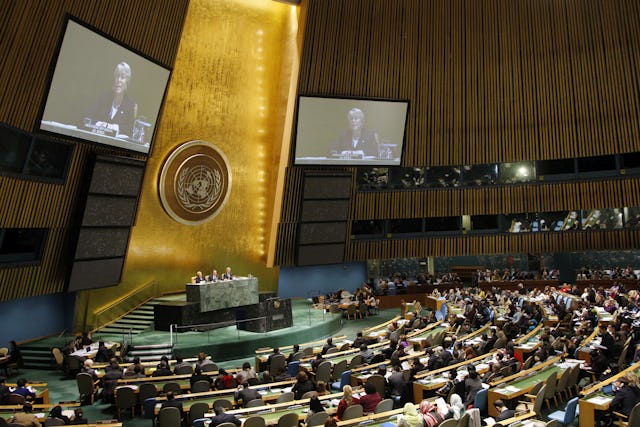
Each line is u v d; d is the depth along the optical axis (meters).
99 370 13.27
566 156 23.67
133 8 15.63
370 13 22.12
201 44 20.52
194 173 20.86
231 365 15.20
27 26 12.78
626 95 22.62
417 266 27.08
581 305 17.58
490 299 20.14
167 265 20.41
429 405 8.07
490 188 24.59
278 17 22.55
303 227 22.70
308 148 22.03
